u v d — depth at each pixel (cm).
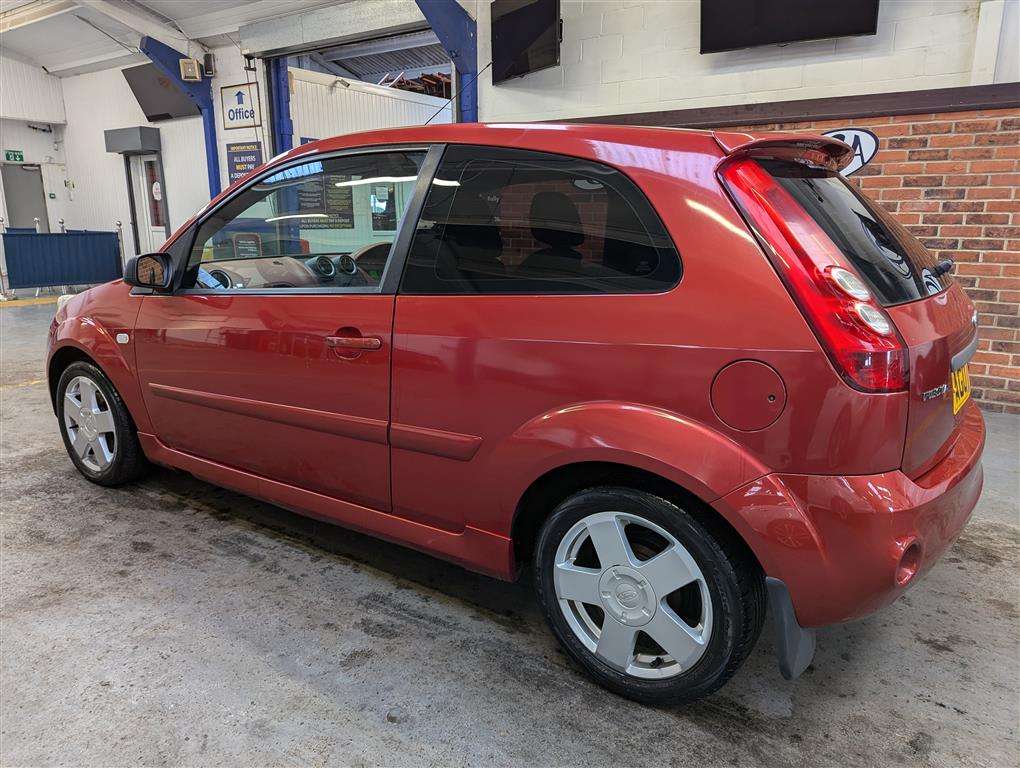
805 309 147
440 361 191
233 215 256
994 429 397
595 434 165
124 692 183
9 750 163
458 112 645
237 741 167
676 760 163
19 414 444
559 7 532
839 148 187
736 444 153
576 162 177
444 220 198
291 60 1059
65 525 284
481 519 194
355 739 168
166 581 241
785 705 182
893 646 208
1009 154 407
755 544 152
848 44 462
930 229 437
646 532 174
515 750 165
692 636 166
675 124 526
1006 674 195
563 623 188
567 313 172
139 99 1061
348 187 222
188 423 268
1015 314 420
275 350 228
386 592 236
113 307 289
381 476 213
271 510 302
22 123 1220
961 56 431
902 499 146
